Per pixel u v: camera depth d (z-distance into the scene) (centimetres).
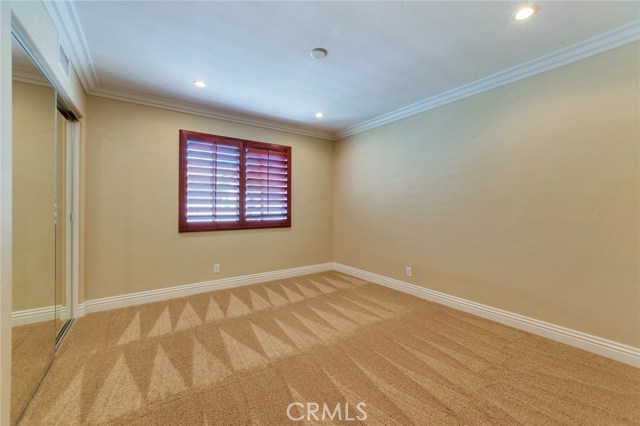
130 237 306
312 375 185
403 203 362
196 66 248
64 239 255
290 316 281
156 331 246
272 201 411
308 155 448
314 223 455
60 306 239
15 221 167
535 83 242
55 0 164
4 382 123
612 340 206
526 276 251
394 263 375
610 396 166
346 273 452
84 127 276
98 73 257
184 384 175
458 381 180
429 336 240
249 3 171
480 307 283
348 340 233
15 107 166
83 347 218
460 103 298
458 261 302
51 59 174
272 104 336
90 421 146
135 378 181
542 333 240
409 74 262
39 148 192
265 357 206
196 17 184
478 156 283
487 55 229
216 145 360
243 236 385
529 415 151
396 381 180
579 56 217
